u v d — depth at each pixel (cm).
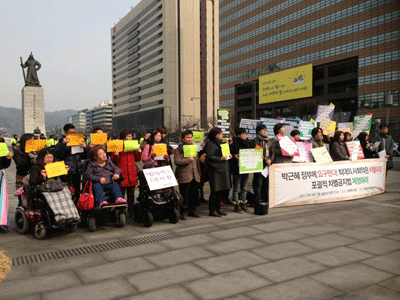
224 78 8281
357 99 5378
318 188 781
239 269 387
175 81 10162
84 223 576
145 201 585
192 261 412
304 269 387
